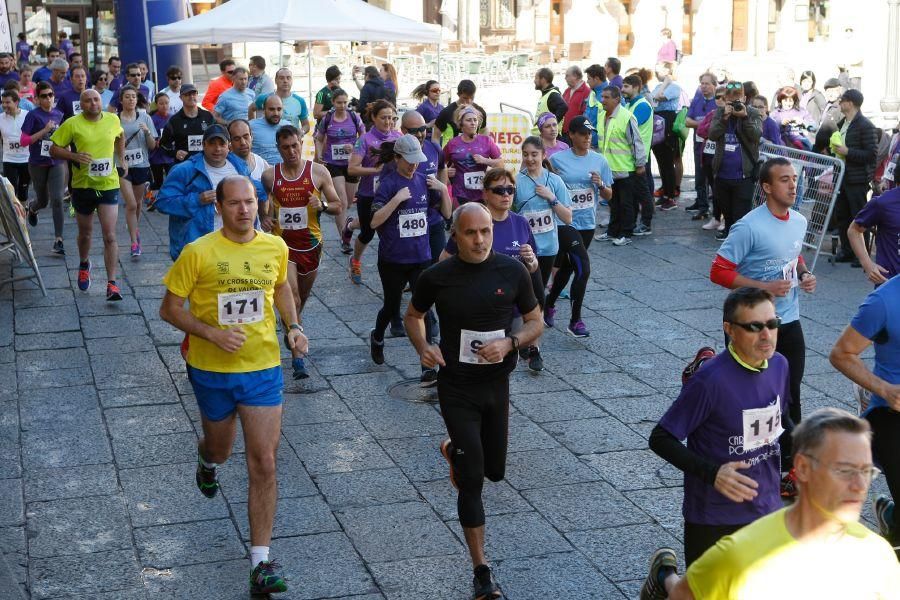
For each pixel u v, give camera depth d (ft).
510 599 16.14
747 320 12.92
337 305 33.88
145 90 57.11
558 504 19.53
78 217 33.55
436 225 28.86
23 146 42.55
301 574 16.97
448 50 111.14
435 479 20.70
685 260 39.75
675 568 12.13
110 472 21.08
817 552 9.27
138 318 31.83
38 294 34.35
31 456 21.88
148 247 41.16
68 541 18.17
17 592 15.85
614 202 42.50
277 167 26.40
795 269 19.71
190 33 49.65
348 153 41.29
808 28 123.75
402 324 30.55
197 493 20.06
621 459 21.65
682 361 28.22
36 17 108.06
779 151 40.96
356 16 50.60
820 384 26.14
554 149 33.14
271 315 16.63
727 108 40.01
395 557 17.54
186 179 25.62
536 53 110.83
